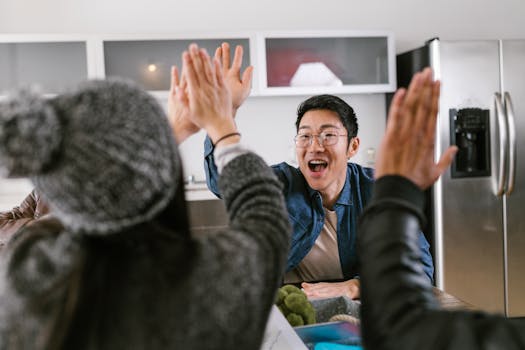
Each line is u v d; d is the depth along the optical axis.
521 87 3.39
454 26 4.17
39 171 0.53
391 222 0.60
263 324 0.64
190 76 0.78
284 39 3.57
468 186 3.39
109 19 3.78
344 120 1.79
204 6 3.88
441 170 0.64
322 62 3.62
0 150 0.51
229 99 0.81
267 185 0.73
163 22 3.85
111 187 0.53
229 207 0.73
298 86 3.60
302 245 1.80
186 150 3.87
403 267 0.57
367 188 1.88
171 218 0.65
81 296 0.55
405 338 0.53
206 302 0.58
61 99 0.56
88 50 3.35
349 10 4.04
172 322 0.56
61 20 3.74
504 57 3.37
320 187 1.78
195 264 0.59
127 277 0.56
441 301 1.47
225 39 3.50
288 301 1.21
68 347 0.55
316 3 4.00
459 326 0.51
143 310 0.56
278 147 4.00
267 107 3.97
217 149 0.78
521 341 0.49
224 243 0.62
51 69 3.36
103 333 0.55
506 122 3.33
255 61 3.52
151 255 0.58
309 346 1.11
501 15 4.22
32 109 0.52
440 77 3.32
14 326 0.54
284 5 3.96
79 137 0.53
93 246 0.57
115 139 0.53
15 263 0.56
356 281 1.61
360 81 3.67
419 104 0.62
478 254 3.43
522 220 3.45
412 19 4.12
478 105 3.36
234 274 0.60
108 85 0.57
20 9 3.69
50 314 0.54
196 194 3.43
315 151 1.76
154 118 0.56
